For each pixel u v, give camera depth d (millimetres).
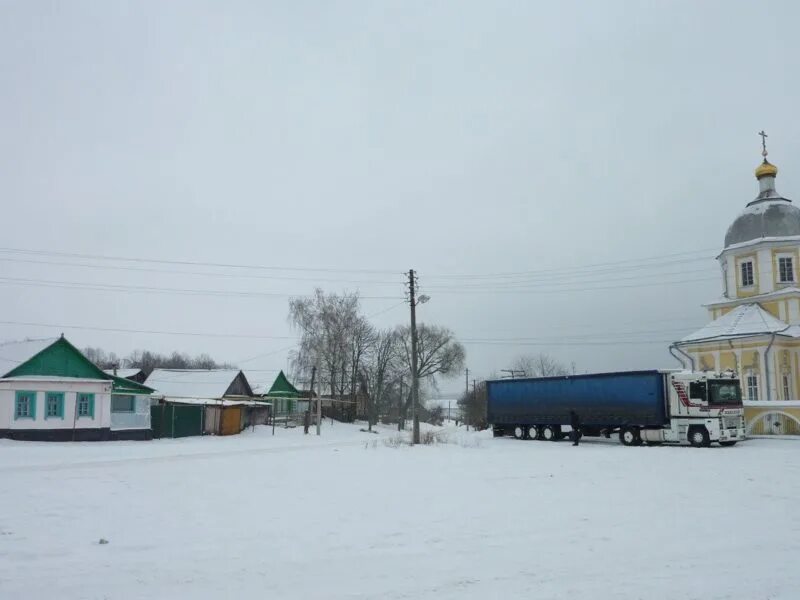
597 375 35594
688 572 8664
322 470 21078
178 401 51219
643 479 18250
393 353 77562
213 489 16422
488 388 42219
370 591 7848
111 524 11789
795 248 39688
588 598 7566
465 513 12938
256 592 7809
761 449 28297
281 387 74188
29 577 8398
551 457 25656
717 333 39781
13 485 17156
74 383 39344
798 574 8562
